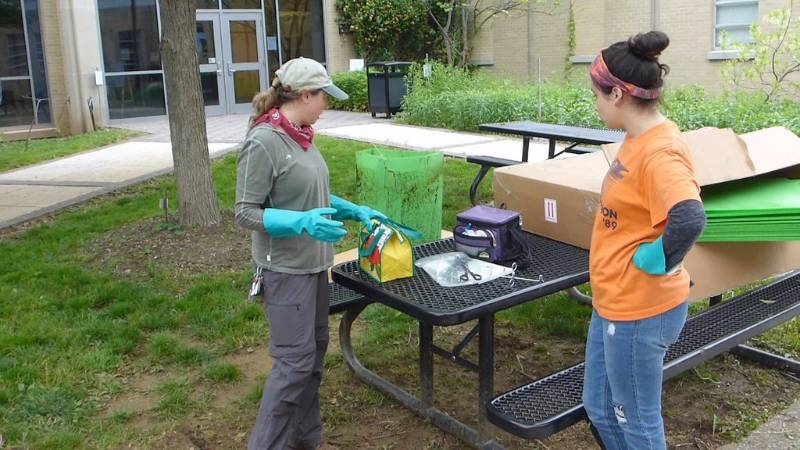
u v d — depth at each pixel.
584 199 3.56
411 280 3.26
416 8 19.22
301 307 2.97
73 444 3.46
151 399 3.91
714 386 3.96
